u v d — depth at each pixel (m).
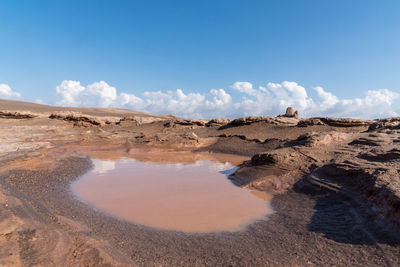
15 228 6.30
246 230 8.73
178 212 10.66
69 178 16.22
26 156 20.23
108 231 8.12
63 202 11.23
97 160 24.64
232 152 32.59
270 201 12.22
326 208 10.06
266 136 37.19
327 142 18.39
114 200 12.20
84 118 53.38
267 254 6.67
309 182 13.10
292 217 9.66
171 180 16.84
